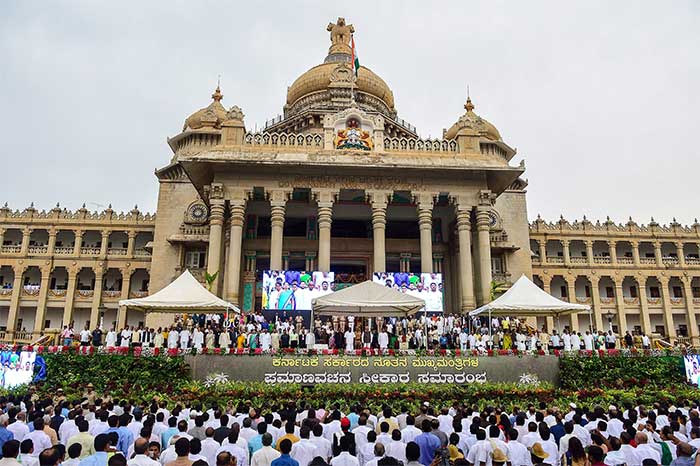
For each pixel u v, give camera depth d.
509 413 17.11
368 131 39.91
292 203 42.12
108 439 8.96
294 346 28.06
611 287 65.19
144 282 62.19
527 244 51.19
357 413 15.91
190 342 28.44
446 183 38.94
